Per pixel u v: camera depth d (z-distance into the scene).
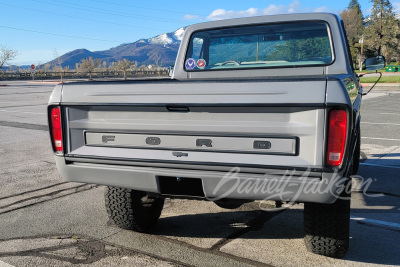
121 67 122.38
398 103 17.52
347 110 2.58
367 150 7.62
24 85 42.34
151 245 3.58
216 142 2.91
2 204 4.76
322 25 3.80
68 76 65.06
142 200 3.88
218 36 4.23
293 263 3.19
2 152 7.80
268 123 2.76
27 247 3.56
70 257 3.36
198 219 4.25
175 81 2.96
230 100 2.81
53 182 5.73
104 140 3.24
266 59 4.07
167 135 3.04
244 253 3.39
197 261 3.25
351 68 4.01
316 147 2.66
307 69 3.78
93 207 4.66
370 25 104.38
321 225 3.07
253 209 4.57
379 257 3.29
